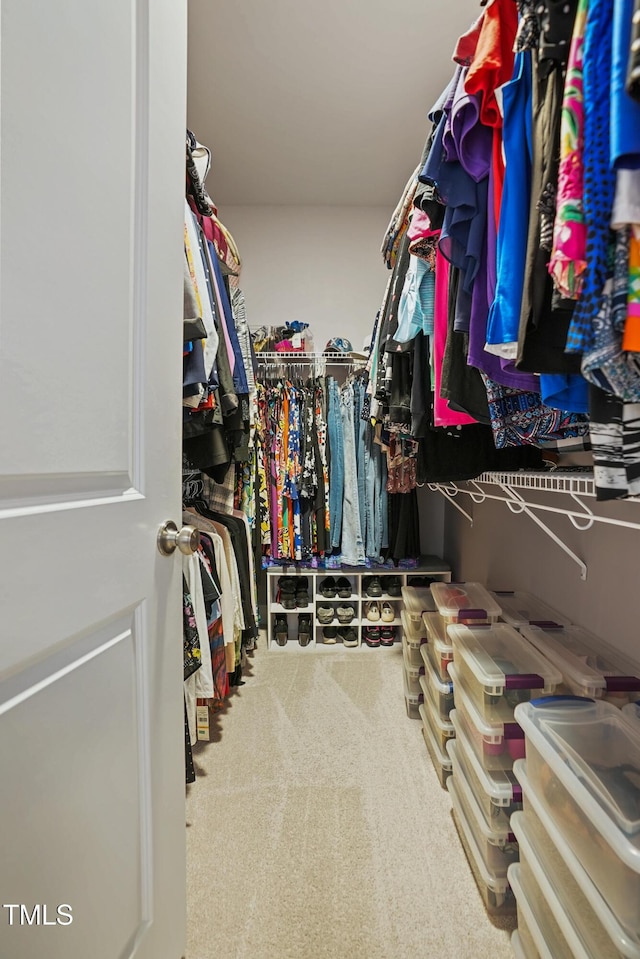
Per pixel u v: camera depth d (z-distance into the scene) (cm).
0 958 47
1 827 47
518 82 67
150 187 72
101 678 63
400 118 206
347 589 254
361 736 166
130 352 69
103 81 60
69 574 56
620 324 51
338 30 163
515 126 68
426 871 110
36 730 52
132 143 68
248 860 113
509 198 68
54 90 52
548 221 59
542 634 130
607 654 116
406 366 152
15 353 47
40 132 50
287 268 283
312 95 193
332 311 284
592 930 67
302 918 98
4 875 47
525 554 172
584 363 53
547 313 64
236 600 200
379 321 186
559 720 87
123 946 67
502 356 71
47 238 51
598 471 57
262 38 166
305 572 250
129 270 68
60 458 54
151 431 74
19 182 47
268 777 144
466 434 151
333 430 247
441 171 82
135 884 71
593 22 51
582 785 70
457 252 87
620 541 116
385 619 250
